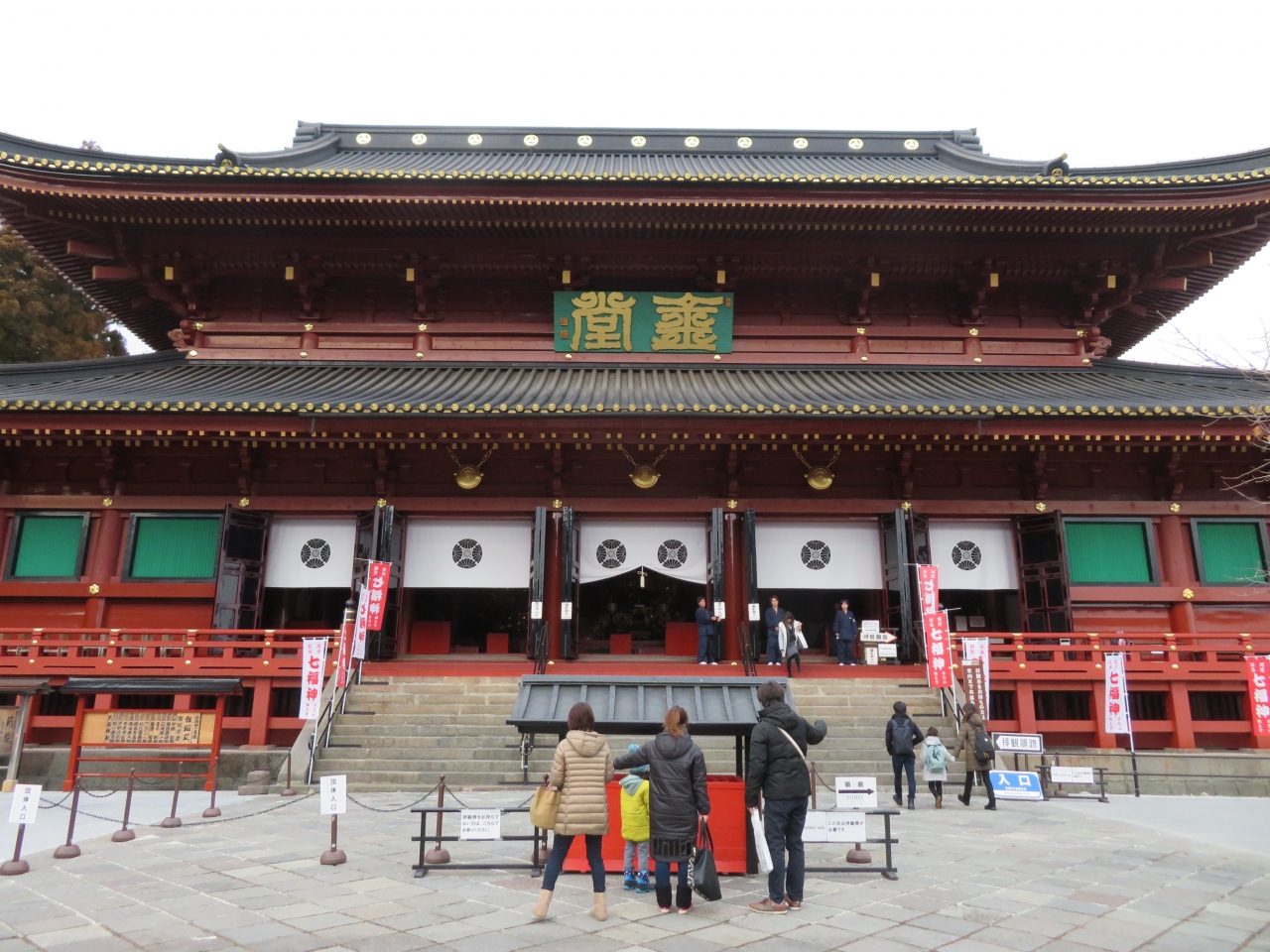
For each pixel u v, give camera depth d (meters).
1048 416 20.61
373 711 18.34
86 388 22.94
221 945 7.20
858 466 23.39
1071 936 7.51
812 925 7.79
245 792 15.69
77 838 11.86
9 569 21.81
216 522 22.34
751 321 27.11
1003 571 23.20
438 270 26.20
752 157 34.25
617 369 26.06
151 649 19.72
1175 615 22.36
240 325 26.55
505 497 22.81
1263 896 8.86
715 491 23.19
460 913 8.13
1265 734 17.88
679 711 8.52
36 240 26.94
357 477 22.97
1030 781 15.40
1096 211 24.20
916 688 19.48
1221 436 21.17
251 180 23.50
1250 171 23.70
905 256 26.05
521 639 33.03
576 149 34.88
